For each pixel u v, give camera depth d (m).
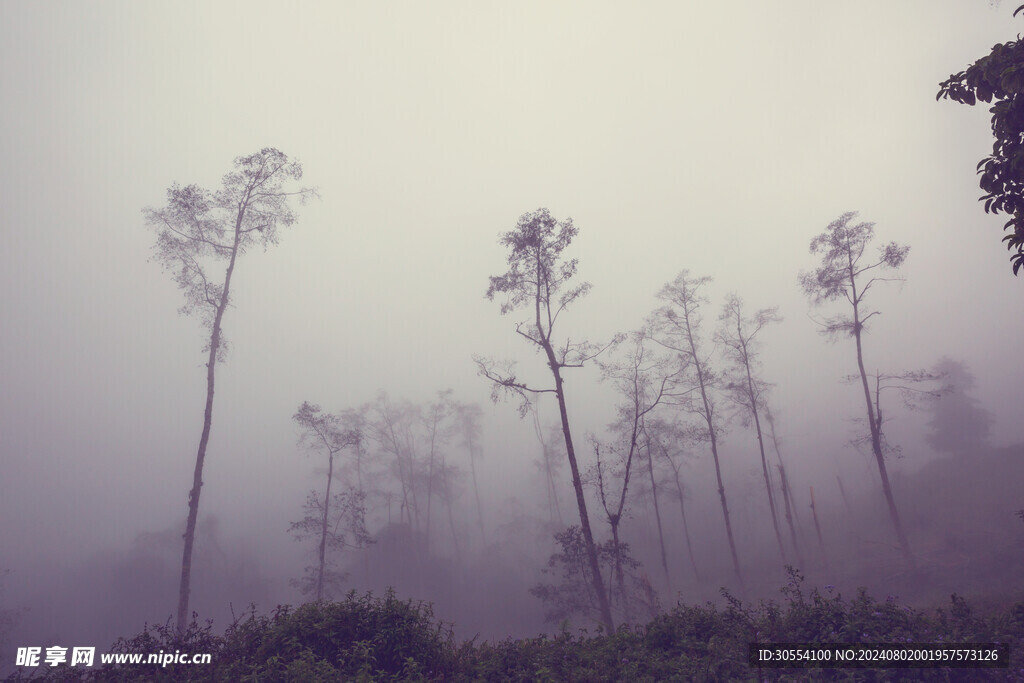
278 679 7.68
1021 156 7.51
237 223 26.30
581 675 7.93
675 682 7.30
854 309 30.30
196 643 9.33
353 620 9.41
